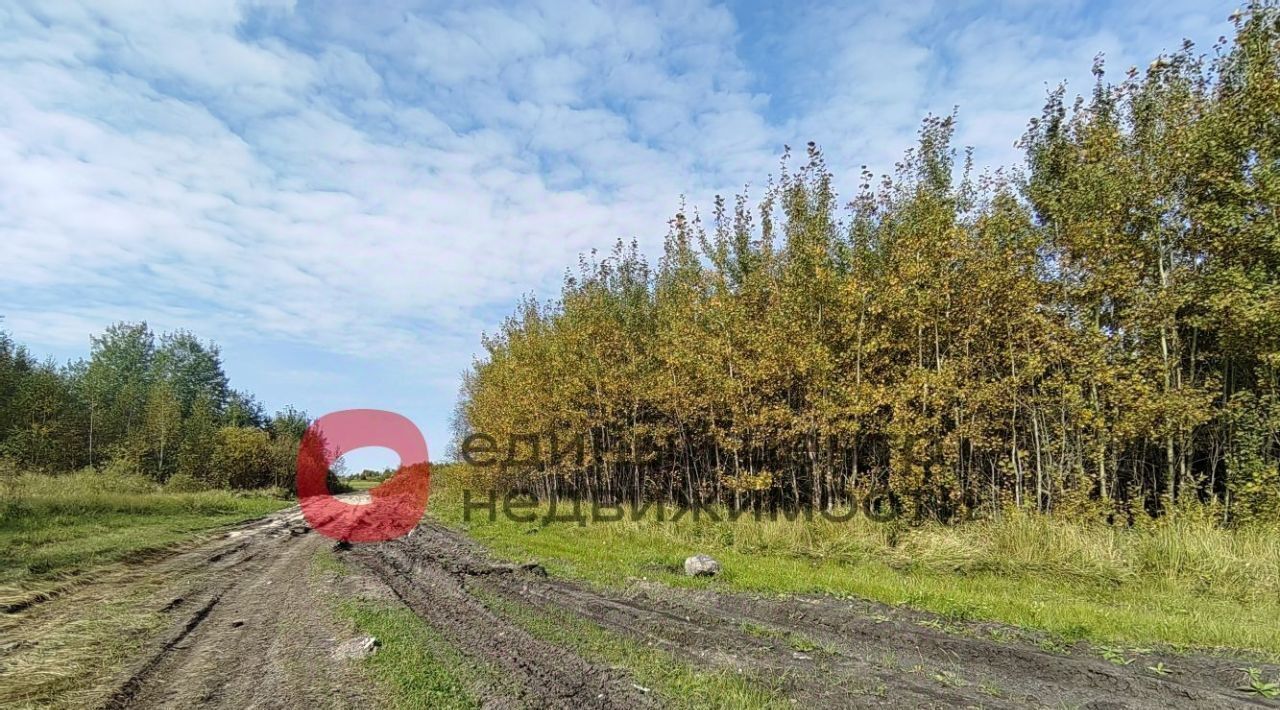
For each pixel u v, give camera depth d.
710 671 6.48
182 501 31.41
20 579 10.91
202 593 10.78
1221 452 14.98
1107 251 14.34
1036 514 13.51
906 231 17.00
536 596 10.30
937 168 17.86
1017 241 15.82
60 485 29.14
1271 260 13.07
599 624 8.48
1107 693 5.89
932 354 16.98
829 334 17.33
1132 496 15.10
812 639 7.68
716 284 20.14
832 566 12.48
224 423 62.56
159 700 5.85
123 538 17.45
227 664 6.84
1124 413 14.23
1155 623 7.90
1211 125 13.16
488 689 5.86
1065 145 16.52
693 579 11.36
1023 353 15.49
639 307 26.17
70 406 44.03
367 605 9.27
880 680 6.26
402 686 5.88
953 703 5.69
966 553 12.30
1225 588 9.70
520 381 25.77
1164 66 14.69
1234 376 14.53
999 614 8.53
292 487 52.72
